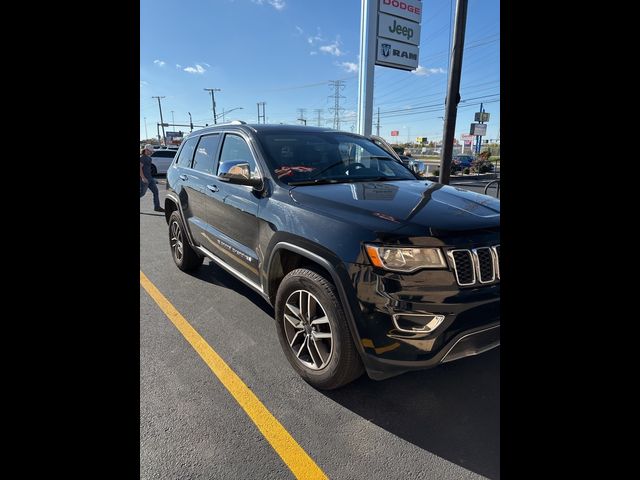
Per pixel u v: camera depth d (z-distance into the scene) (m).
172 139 77.81
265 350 2.95
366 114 10.51
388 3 10.29
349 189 2.72
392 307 1.95
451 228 2.03
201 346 3.01
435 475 1.85
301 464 1.91
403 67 10.99
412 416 2.25
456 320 1.96
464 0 4.88
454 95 5.18
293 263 2.70
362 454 1.98
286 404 2.34
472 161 34.66
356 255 2.04
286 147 3.22
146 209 10.72
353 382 2.58
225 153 3.68
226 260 3.53
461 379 2.61
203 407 2.30
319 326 2.39
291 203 2.56
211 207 3.68
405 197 2.54
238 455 1.96
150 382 2.54
